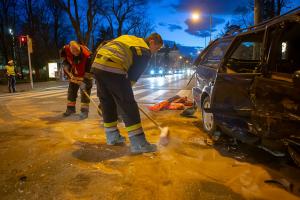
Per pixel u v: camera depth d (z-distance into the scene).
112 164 3.56
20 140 4.61
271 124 3.07
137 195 2.80
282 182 3.00
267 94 3.14
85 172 3.32
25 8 32.09
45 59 40.56
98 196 2.79
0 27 32.31
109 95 4.22
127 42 3.91
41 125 5.68
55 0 26.77
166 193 2.84
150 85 17.59
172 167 3.46
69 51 6.11
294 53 3.74
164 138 3.97
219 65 4.43
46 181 3.10
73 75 6.22
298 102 2.72
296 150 2.83
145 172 3.31
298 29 3.39
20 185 3.02
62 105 8.52
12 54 35.41
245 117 3.58
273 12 22.81
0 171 3.37
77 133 5.05
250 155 3.88
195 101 5.93
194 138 4.73
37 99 10.20
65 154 3.91
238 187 2.97
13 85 15.14
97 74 3.98
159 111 7.36
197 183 3.04
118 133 4.42
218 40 5.18
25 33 34.28
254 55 5.86
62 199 2.73
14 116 6.65
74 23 26.73
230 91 3.91
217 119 4.37
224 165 3.54
